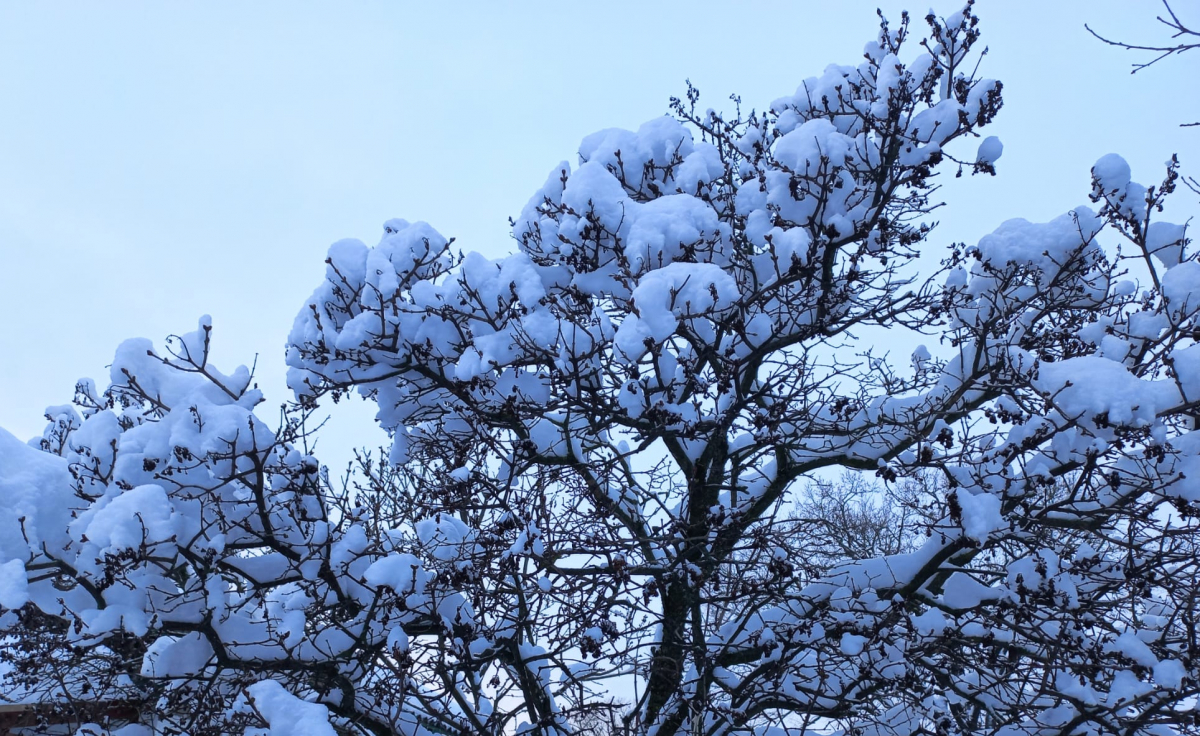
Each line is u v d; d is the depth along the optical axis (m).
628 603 6.77
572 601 7.13
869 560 7.71
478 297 7.25
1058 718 6.81
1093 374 6.09
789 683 7.38
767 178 7.50
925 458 6.63
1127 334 6.97
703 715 6.71
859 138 8.14
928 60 7.73
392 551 7.73
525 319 7.15
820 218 7.40
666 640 7.43
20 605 5.40
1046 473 6.86
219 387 7.03
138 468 6.34
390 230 8.21
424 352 7.52
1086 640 6.72
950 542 7.11
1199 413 6.41
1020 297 8.19
